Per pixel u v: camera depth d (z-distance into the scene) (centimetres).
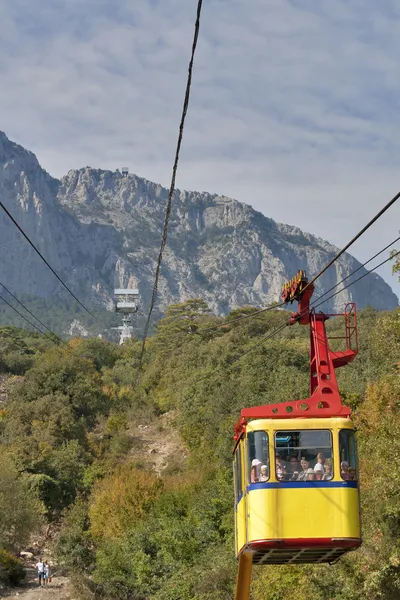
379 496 3062
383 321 3400
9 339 13825
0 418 9119
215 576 4625
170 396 10988
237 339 11469
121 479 6888
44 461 7875
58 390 10112
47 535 6894
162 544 5444
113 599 5312
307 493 2197
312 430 2244
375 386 4616
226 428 7375
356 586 3050
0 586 5519
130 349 15738
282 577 3884
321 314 2766
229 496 5728
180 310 17588
